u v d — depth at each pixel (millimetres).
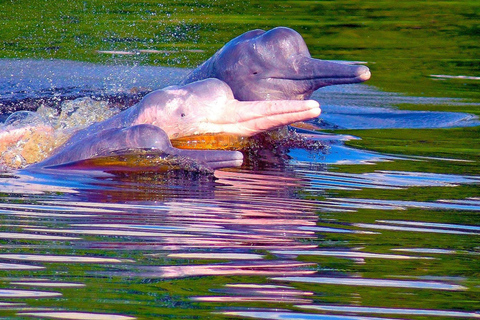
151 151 22734
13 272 14711
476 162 24875
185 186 21234
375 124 30891
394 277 15031
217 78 26469
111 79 38406
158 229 17422
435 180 22578
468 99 36594
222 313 13211
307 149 25812
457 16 60062
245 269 15148
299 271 15148
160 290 14062
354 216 18938
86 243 16391
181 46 47281
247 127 23984
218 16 57281
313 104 23047
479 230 18062
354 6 63625
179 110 24188
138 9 59125
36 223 17672
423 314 13461
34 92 34438
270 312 13336
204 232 17328
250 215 18719
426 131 29719
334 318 13195
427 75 42406
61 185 21109
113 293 13883
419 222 18562
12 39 48812
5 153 24219
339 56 46625
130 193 20391
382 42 51156
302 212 19125
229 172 22891
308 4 63812
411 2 65562
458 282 14883
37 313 13039
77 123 27250
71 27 52312
